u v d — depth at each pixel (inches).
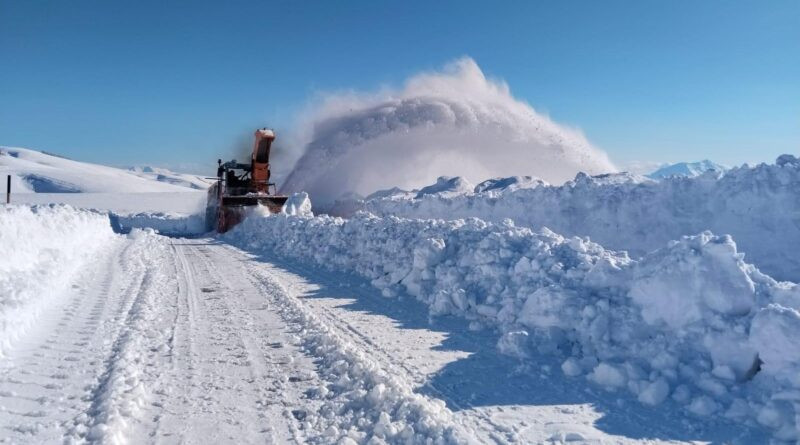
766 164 384.5
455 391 194.9
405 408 172.6
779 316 184.4
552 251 309.3
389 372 212.5
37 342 246.8
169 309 322.7
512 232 351.6
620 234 447.5
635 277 245.1
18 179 4473.4
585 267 279.9
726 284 210.8
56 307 313.3
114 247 657.0
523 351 231.5
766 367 184.4
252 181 1007.0
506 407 181.6
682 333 209.9
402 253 419.5
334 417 174.2
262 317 303.9
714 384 185.8
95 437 156.7
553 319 244.5
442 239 373.7
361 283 409.7
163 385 200.5
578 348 233.0
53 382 199.9
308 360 230.4
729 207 386.3
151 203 2251.5
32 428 161.3
